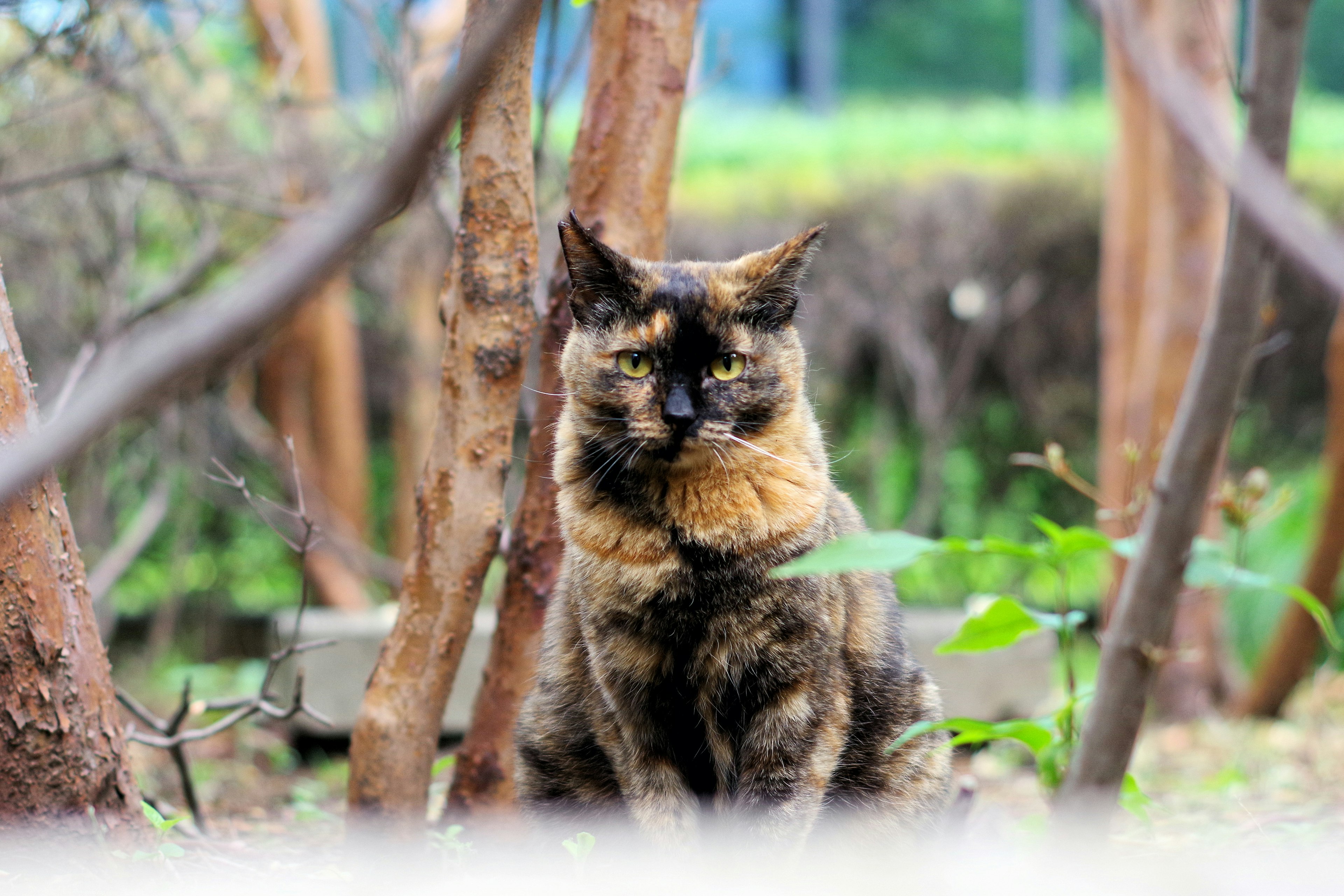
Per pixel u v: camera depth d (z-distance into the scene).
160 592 11.15
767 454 3.69
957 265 11.03
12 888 3.29
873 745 3.95
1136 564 2.90
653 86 4.32
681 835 3.65
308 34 8.73
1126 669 2.93
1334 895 2.66
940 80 16.44
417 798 3.97
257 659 11.05
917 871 3.41
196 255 7.83
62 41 5.71
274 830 5.07
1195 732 8.12
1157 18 7.64
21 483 0.96
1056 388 11.68
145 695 9.41
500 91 3.70
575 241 3.82
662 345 3.76
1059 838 3.03
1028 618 3.54
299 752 7.71
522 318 3.84
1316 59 14.94
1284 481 11.20
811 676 3.62
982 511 12.05
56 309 8.48
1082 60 16.06
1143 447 8.47
